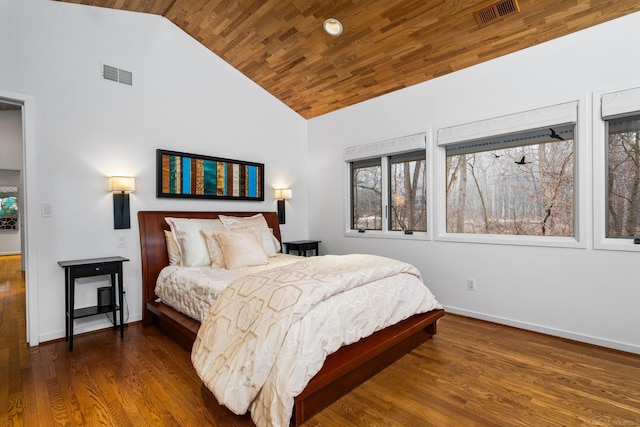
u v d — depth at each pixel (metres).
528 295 2.93
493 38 2.83
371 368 2.13
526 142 3.04
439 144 3.48
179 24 3.55
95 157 3.01
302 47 3.43
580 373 2.15
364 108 4.23
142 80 3.31
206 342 1.91
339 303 1.94
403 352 2.44
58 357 2.43
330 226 4.70
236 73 4.12
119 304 2.96
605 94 2.52
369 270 2.24
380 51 3.24
